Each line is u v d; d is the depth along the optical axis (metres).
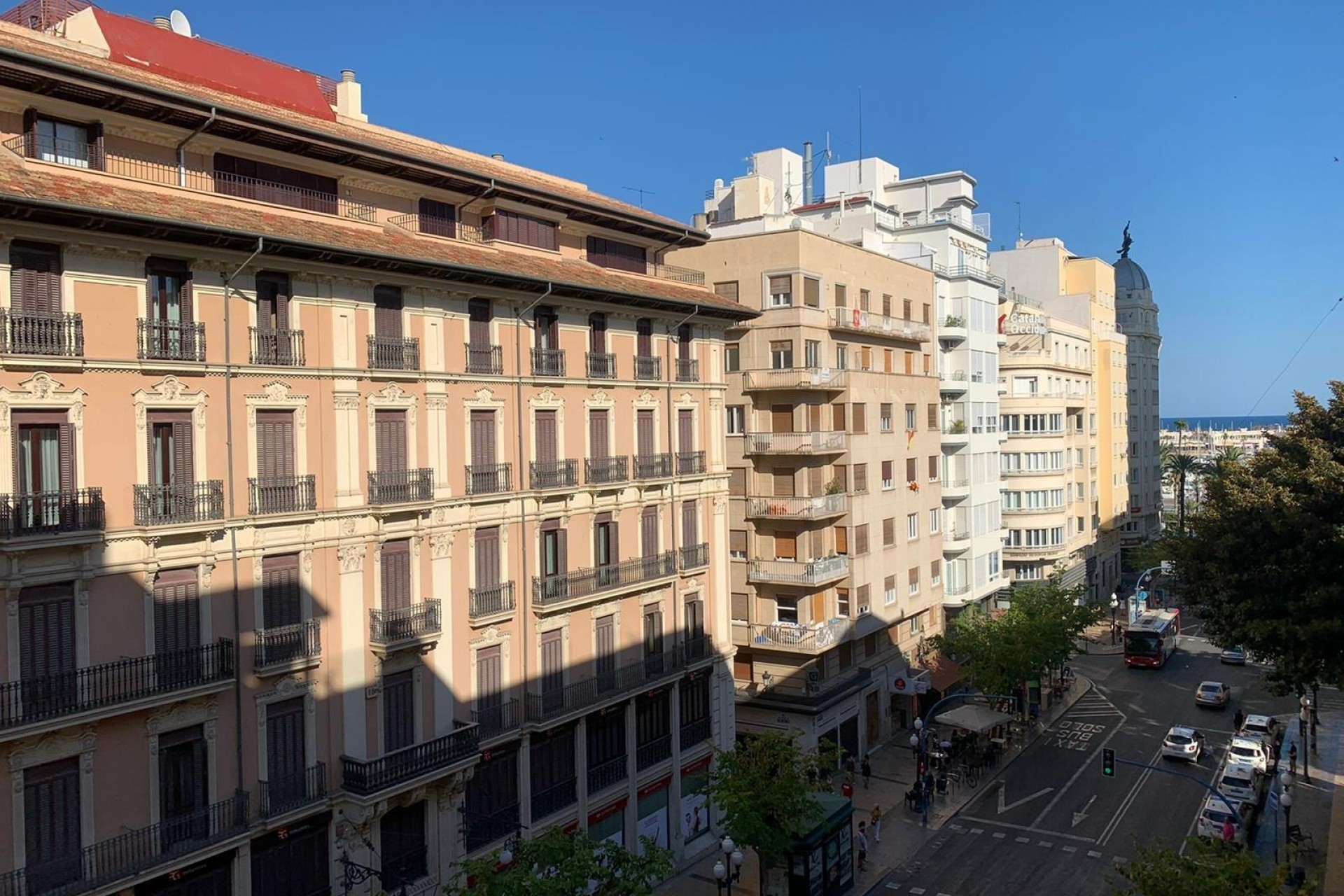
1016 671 49.47
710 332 39.09
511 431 30.20
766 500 45.56
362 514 25.62
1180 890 23.42
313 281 24.77
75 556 20.11
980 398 62.56
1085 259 94.31
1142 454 107.75
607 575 33.41
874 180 67.69
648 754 35.34
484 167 34.78
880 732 50.66
